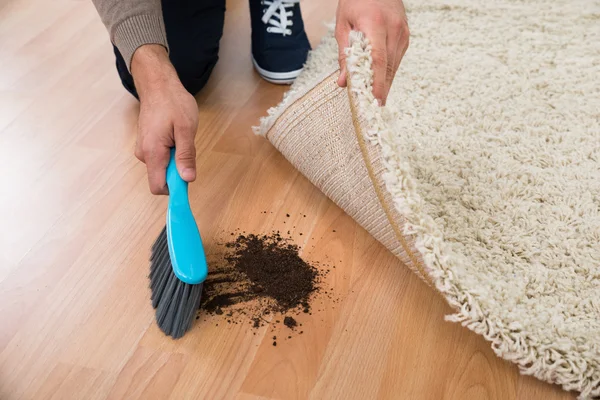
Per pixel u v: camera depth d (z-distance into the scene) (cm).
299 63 143
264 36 142
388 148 85
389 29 90
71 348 86
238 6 174
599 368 79
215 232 104
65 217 107
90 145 125
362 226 103
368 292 94
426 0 165
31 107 136
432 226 84
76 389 81
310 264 99
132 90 133
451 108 128
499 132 123
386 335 88
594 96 132
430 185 108
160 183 91
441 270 81
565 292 91
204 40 130
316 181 108
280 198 112
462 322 81
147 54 98
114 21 100
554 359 79
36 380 82
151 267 96
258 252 100
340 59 93
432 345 87
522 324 82
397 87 133
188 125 91
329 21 166
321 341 87
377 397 80
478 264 94
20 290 94
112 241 103
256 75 147
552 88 134
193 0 124
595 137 121
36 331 88
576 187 109
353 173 99
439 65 141
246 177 117
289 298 93
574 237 100
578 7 161
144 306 92
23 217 107
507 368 84
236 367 83
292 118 110
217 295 93
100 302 92
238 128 130
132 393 80
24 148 124
